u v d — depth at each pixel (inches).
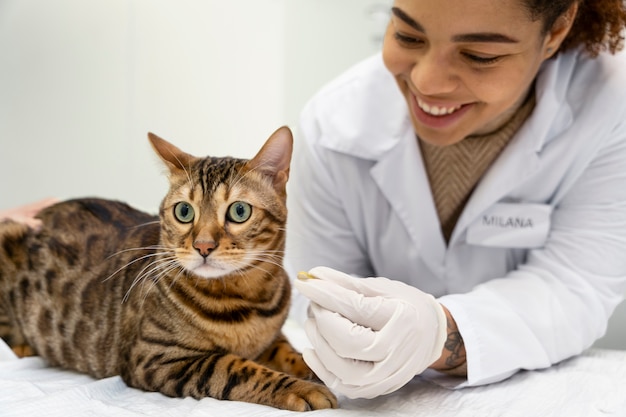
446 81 52.3
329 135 67.6
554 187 64.9
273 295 58.8
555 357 57.2
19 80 120.2
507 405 48.4
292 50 128.0
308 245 72.9
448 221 68.9
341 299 48.3
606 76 63.2
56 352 64.1
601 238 62.0
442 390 52.2
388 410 47.8
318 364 49.8
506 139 64.2
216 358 53.0
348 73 74.8
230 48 127.0
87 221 68.7
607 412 45.9
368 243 72.5
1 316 67.2
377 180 66.1
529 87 60.9
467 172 65.7
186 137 128.0
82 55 122.0
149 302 55.8
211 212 55.1
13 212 73.5
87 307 62.1
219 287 55.6
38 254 66.9
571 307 58.9
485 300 56.5
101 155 125.8
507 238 64.9
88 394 50.1
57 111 122.8
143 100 125.3
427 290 71.7
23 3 118.0
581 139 62.1
